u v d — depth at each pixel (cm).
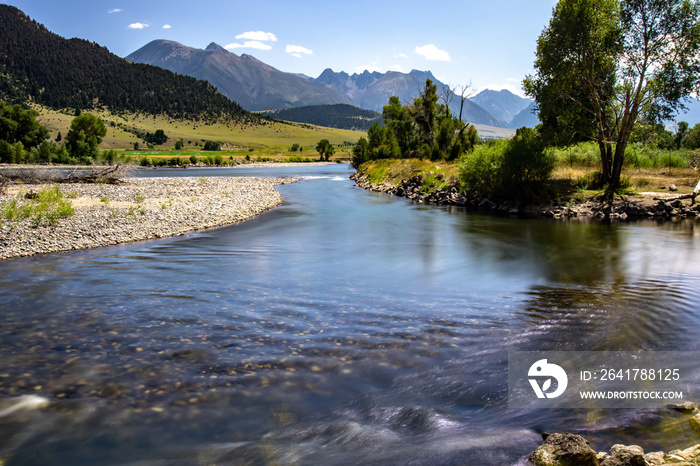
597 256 1681
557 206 3036
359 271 1447
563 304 1057
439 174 4362
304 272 1427
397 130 8369
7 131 10769
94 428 546
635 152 4247
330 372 689
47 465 477
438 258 1667
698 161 4066
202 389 638
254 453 487
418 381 655
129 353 767
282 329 884
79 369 705
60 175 5125
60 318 956
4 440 522
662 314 964
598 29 2888
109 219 2327
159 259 1611
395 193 4625
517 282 1300
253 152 19438
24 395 625
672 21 2705
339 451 486
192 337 841
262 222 2664
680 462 414
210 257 1658
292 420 555
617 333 845
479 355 748
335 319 946
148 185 4653
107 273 1388
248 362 727
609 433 501
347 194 4634
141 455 490
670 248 1814
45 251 1706
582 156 4212
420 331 870
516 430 518
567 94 3189
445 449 481
